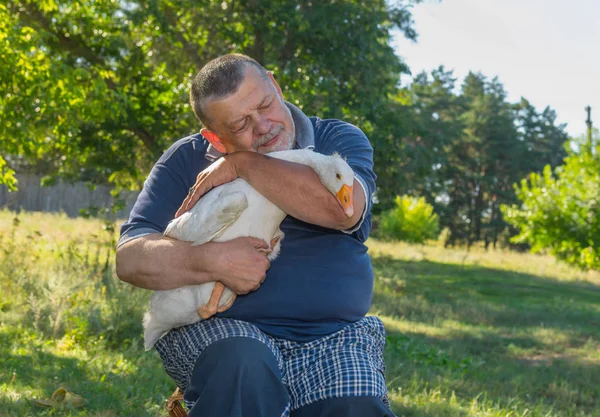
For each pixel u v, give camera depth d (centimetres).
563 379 842
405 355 860
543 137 6975
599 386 818
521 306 1567
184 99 1847
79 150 1872
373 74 1891
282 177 268
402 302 1435
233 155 279
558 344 1106
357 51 1830
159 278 276
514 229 6091
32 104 1030
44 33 1112
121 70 1823
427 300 1534
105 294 896
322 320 292
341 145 308
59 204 3381
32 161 1228
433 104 6306
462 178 6178
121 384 546
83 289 923
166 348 302
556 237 2795
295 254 294
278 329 289
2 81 992
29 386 511
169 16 1872
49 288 872
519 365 916
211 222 268
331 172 268
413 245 3750
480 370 855
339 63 1819
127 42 1806
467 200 6225
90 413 462
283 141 288
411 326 1177
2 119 1025
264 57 1933
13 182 1000
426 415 578
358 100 1880
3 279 967
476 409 621
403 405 596
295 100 1786
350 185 268
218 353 262
